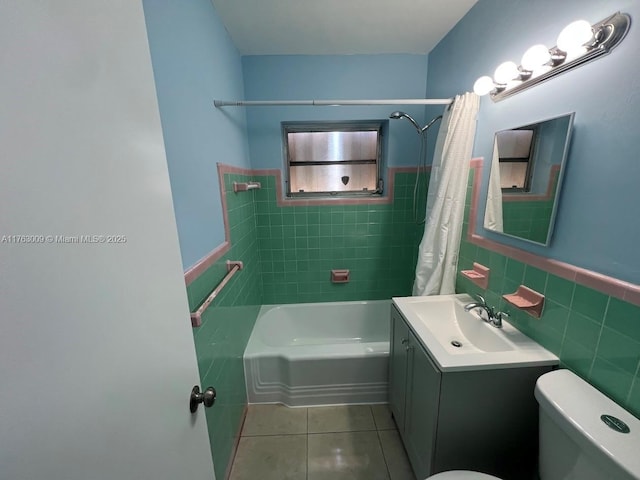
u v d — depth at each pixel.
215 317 1.22
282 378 1.75
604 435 0.69
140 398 0.48
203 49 1.22
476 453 1.07
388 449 1.45
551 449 0.84
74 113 0.35
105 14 0.42
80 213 0.36
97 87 0.39
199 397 0.70
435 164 1.66
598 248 0.84
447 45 1.73
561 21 0.94
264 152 2.13
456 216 1.56
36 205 0.30
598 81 0.81
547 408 0.81
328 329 2.41
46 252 0.31
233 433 1.44
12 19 0.28
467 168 1.49
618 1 0.75
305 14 1.48
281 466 1.38
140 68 0.51
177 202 0.93
